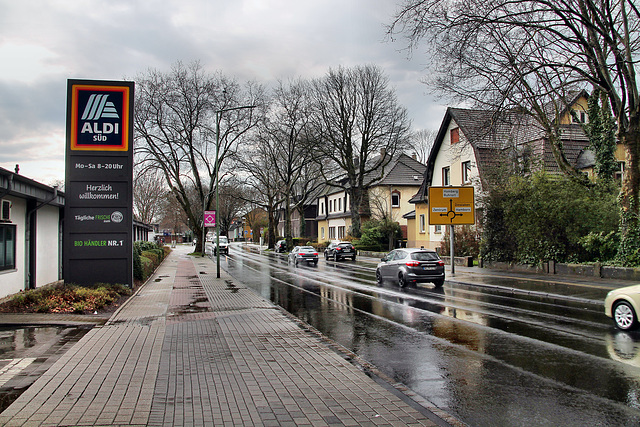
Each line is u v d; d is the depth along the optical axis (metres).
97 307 11.93
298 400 5.13
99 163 14.88
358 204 46.62
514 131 23.14
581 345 7.99
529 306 12.86
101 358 7.01
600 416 4.77
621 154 28.67
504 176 24.66
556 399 5.30
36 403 4.95
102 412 4.68
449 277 21.42
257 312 11.97
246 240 119.00
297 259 35.56
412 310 12.41
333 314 11.98
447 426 4.46
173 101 42.50
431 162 37.59
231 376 6.09
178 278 22.97
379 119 43.12
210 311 12.15
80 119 14.83
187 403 5.00
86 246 14.80
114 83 15.00
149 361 6.84
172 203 82.94
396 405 4.98
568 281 17.62
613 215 19.42
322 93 43.62
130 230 15.02
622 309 9.21
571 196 20.17
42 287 15.69
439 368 6.69
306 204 78.38
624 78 16.81
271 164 59.50
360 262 37.66
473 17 15.27
